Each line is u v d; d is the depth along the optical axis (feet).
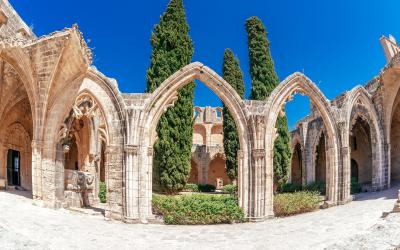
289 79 68.95
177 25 86.63
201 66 64.39
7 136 73.36
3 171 71.72
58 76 58.49
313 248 37.93
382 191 81.87
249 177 63.00
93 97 63.10
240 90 112.88
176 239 47.19
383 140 85.66
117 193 60.49
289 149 96.02
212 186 123.75
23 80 60.75
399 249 27.73
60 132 61.00
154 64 84.48
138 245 42.32
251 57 95.61
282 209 65.10
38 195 58.34
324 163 125.39
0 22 56.54
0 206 47.06
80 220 53.42
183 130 84.89
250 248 40.98
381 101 85.61
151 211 61.00
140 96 63.72
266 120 65.26
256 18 97.19
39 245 32.37
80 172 74.13
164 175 81.92
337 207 68.28
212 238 47.91
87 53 57.88
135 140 60.85
